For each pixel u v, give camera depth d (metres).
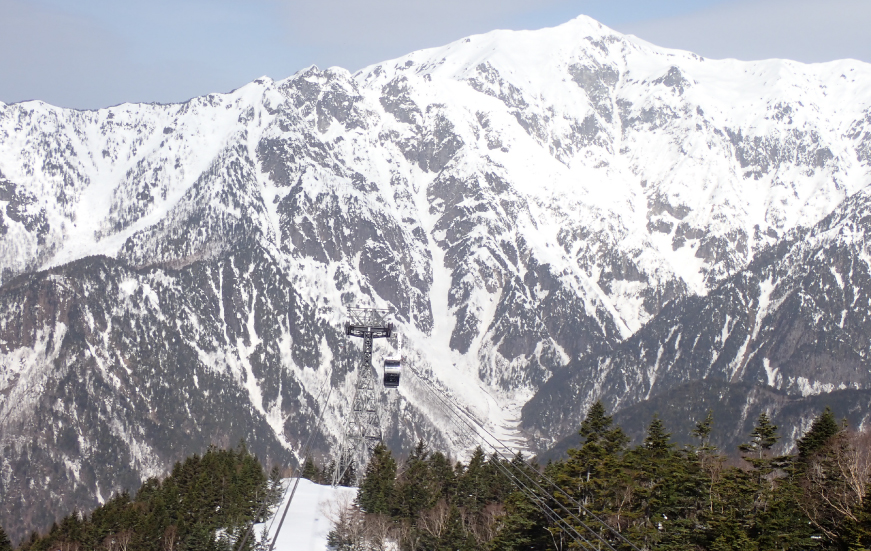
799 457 146.25
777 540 119.56
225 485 191.00
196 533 168.00
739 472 133.25
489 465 179.75
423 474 179.75
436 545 151.38
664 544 124.75
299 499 183.62
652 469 136.62
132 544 175.88
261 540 153.12
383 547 155.75
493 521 157.25
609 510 131.12
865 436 159.12
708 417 152.38
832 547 117.94
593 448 140.50
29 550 193.00
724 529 120.00
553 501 137.38
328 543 155.25
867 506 113.25
